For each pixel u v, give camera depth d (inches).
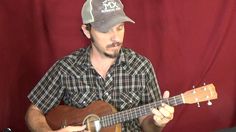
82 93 78.4
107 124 74.4
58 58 96.6
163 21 95.7
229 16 95.8
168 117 68.8
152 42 96.8
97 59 77.4
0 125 100.8
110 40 72.3
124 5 94.3
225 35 96.9
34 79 98.5
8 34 96.6
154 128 76.1
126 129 77.7
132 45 96.3
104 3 72.7
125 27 95.2
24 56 97.6
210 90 67.4
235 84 100.5
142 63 77.4
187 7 95.6
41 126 78.7
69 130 74.5
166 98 69.4
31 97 81.9
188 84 99.1
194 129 101.9
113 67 76.5
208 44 97.5
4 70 98.5
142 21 95.4
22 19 95.6
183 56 97.8
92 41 75.5
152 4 94.9
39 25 95.3
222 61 98.4
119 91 76.9
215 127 101.7
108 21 71.2
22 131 101.6
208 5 95.7
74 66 78.9
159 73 98.3
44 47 96.7
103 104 75.9
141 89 77.0
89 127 75.4
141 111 71.6
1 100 99.9
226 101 100.9
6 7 95.3
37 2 94.0
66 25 95.3
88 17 73.1
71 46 96.3
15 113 100.6
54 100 81.5
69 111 79.0
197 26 96.6
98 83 77.6
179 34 96.7
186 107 100.5
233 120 102.0
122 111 73.1
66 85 79.4
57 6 94.3
